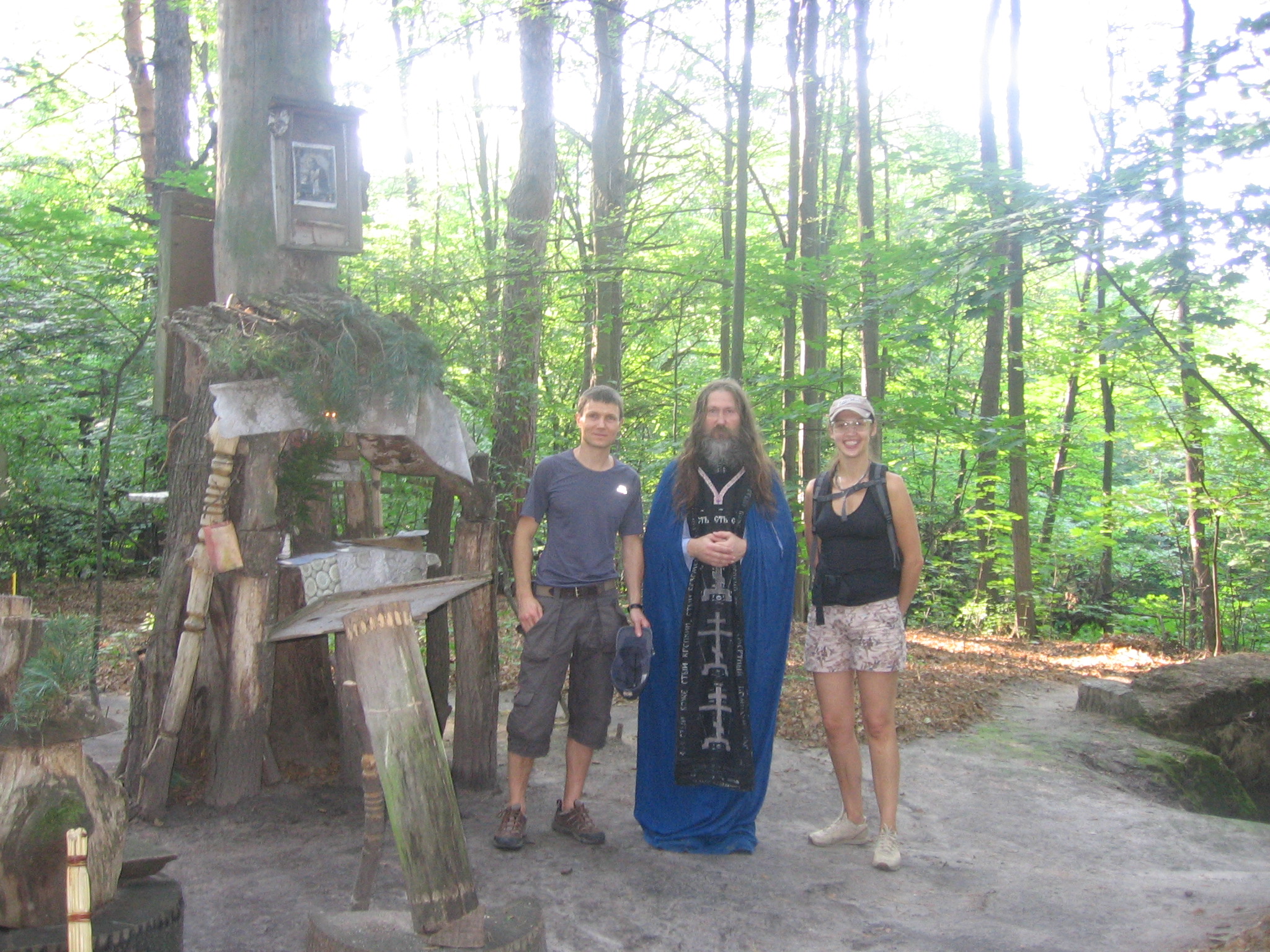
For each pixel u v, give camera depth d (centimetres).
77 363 877
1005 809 482
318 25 438
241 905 321
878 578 395
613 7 993
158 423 909
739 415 410
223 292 434
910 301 814
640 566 411
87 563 1087
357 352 388
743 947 310
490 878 355
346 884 338
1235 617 1257
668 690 405
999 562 1378
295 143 418
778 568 405
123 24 1545
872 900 353
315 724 457
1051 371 1321
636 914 330
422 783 207
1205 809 596
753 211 1134
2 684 210
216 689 418
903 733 613
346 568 405
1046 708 746
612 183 1186
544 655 387
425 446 415
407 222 1069
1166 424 1213
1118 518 1397
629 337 1278
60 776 207
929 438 1523
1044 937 317
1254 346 1496
